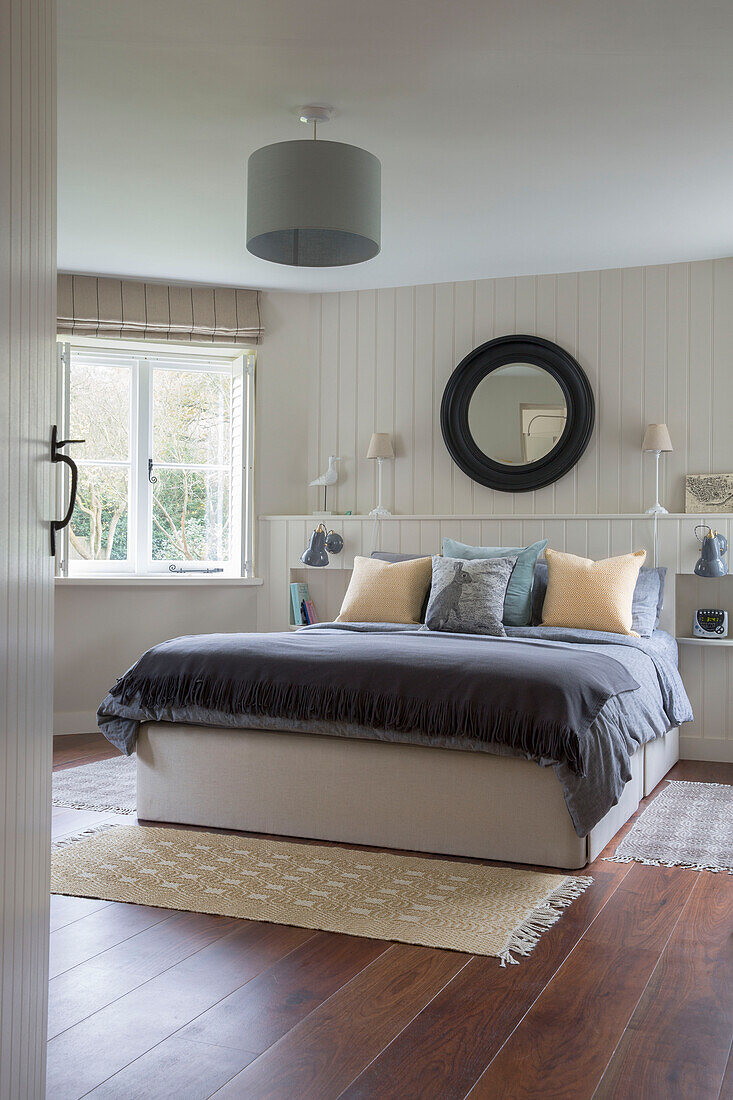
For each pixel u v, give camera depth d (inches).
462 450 221.6
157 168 159.6
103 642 221.8
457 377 221.8
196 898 113.4
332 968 94.8
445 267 213.8
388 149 152.6
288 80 130.6
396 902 112.3
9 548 53.1
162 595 225.6
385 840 133.3
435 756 131.0
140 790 147.0
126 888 116.3
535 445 216.8
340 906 110.9
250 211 138.3
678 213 179.9
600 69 127.5
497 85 131.9
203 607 228.4
